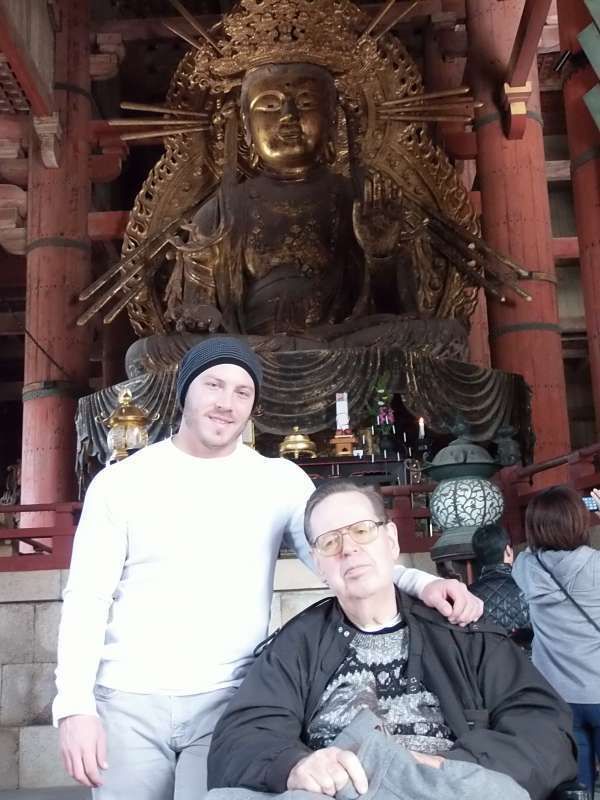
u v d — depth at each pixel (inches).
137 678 111.9
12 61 572.4
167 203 612.7
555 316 597.9
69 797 269.1
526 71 584.7
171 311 534.6
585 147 523.8
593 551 163.0
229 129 600.1
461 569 278.4
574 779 97.1
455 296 583.2
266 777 92.0
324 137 584.7
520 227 601.0
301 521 122.0
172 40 813.2
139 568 115.3
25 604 319.0
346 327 521.0
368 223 555.2
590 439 983.0
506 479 370.0
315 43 589.9
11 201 719.7
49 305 615.8
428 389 493.0
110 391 512.7
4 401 1127.6
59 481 594.2
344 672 103.6
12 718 308.3
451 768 86.4
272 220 568.7
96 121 666.8
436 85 784.9
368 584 102.8
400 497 346.3
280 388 485.7
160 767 112.0
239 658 114.9
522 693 99.3
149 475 117.4
